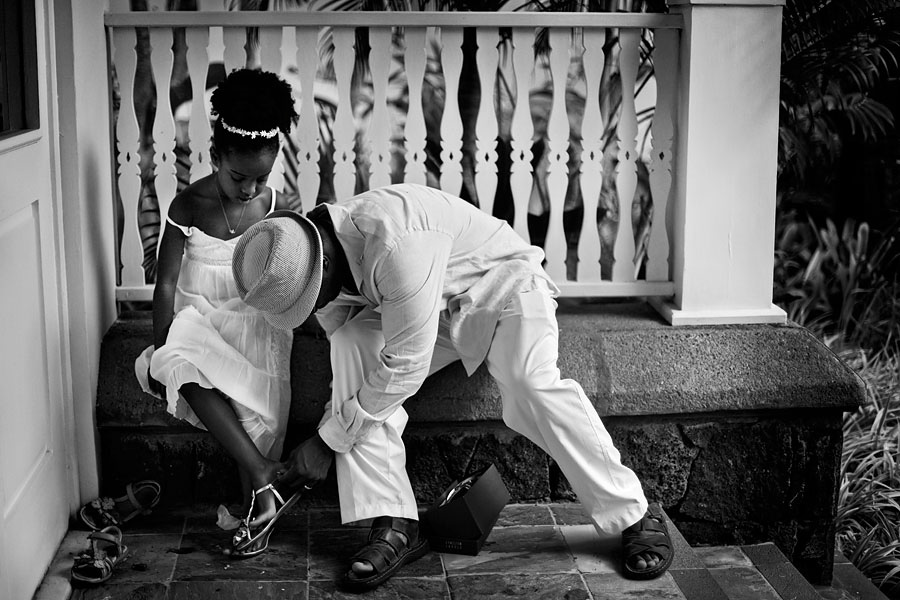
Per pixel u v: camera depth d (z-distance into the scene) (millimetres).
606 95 3633
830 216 5984
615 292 3590
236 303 3094
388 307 2641
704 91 3400
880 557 3828
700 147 3434
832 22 4484
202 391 2945
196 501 3305
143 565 2926
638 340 3420
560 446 2934
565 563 2971
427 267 2615
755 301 3561
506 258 3012
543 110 4152
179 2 4516
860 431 4598
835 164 5848
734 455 3408
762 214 3498
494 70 3465
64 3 2973
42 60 2881
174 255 3062
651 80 4527
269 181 3844
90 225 3182
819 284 5777
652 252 3605
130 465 3275
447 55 3467
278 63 3439
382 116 3494
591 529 3184
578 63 3518
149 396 3232
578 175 3730
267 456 3098
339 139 3518
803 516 3480
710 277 3527
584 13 3393
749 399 3322
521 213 3574
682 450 3391
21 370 2697
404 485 2943
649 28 3441
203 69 3428
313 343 3303
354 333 2928
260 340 3076
